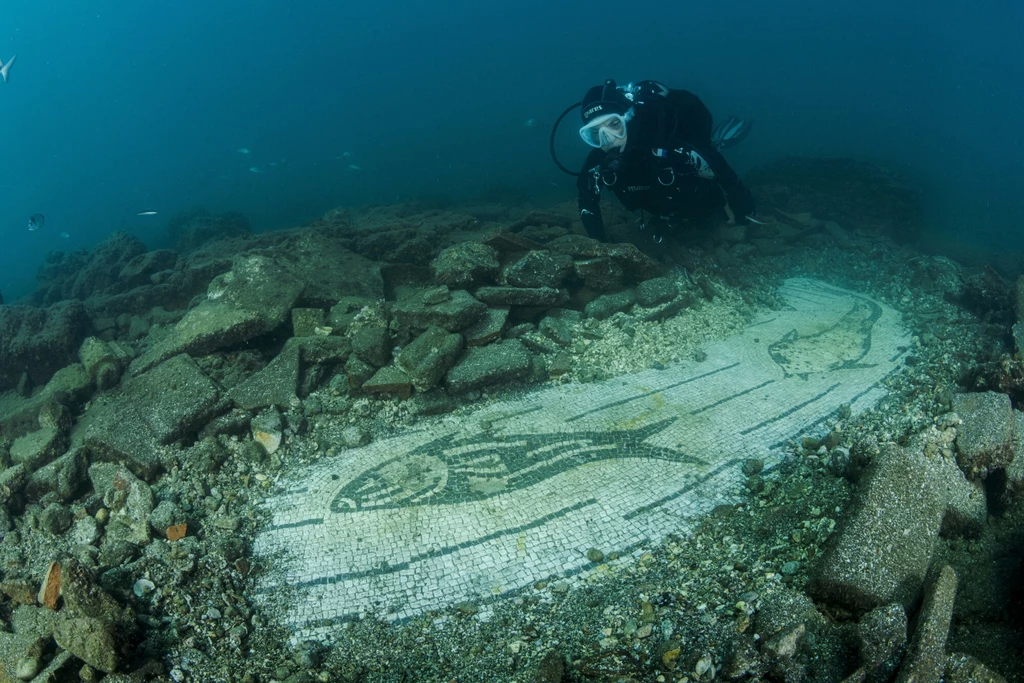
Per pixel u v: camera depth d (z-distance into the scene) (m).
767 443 4.85
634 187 7.52
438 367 5.58
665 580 3.54
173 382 5.39
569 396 5.71
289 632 3.43
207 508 4.40
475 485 4.52
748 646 2.79
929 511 3.33
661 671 2.94
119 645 3.10
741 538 3.76
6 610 3.73
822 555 3.24
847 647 2.82
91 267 10.27
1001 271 10.38
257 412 5.35
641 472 4.56
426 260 8.09
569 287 7.28
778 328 7.12
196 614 3.51
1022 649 2.91
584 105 7.57
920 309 7.36
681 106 7.58
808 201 12.52
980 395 4.40
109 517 4.25
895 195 12.34
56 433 5.03
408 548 3.96
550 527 4.05
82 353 6.22
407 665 3.18
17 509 4.45
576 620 3.34
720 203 8.65
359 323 6.19
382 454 4.99
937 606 2.71
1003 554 3.49
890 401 5.34
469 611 3.46
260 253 7.20
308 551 3.99
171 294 8.53
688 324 6.94
